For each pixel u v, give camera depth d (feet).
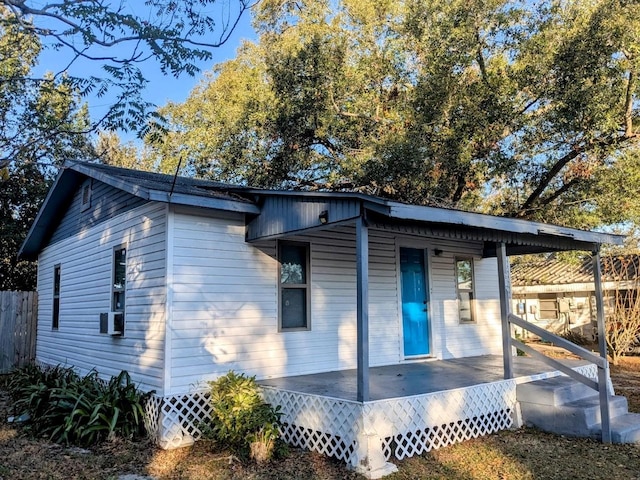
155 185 21.27
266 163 49.49
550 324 60.64
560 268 62.59
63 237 34.06
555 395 20.79
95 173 25.20
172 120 55.88
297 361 23.89
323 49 44.91
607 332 43.47
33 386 23.72
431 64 39.50
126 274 23.57
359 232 16.67
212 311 21.18
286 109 46.01
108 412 20.15
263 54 51.49
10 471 16.05
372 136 43.62
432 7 39.52
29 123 27.32
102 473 15.96
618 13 32.81
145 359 21.16
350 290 26.76
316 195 18.19
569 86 34.63
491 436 20.11
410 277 30.37
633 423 20.11
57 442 19.38
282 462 16.66
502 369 25.49
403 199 42.83
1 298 38.73
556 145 38.42
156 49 15.05
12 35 22.09
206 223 21.49
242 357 21.91
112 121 17.44
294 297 24.49
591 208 41.70
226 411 17.66
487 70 40.47
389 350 28.27
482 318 34.27
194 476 15.58
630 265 49.88
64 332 32.37
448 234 20.02
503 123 37.93
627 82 34.81
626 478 15.42
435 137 40.19
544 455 17.58
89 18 13.64
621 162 36.99
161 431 18.94
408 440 17.35
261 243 23.30
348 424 16.46
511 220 20.13
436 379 22.15
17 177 49.26
